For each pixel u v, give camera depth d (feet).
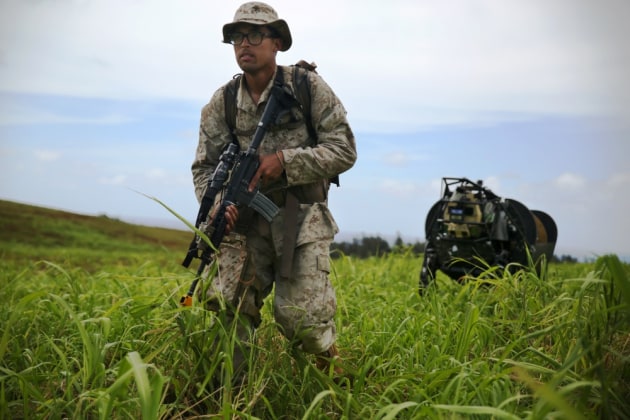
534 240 22.17
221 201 11.18
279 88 11.20
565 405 5.88
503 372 8.63
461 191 22.63
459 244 22.21
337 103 11.47
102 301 18.21
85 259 56.49
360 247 42.47
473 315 11.43
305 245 11.37
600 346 8.22
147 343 11.59
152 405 7.15
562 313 12.32
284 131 11.50
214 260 10.76
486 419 8.27
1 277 21.29
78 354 12.17
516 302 13.98
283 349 11.66
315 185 11.55
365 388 10.80
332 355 11.80
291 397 10.37
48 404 9.10
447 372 9.21
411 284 23.48
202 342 10.71
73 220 93.71
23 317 13.69
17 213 90.79
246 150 11.62
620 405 8.32
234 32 11.22
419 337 12.87
